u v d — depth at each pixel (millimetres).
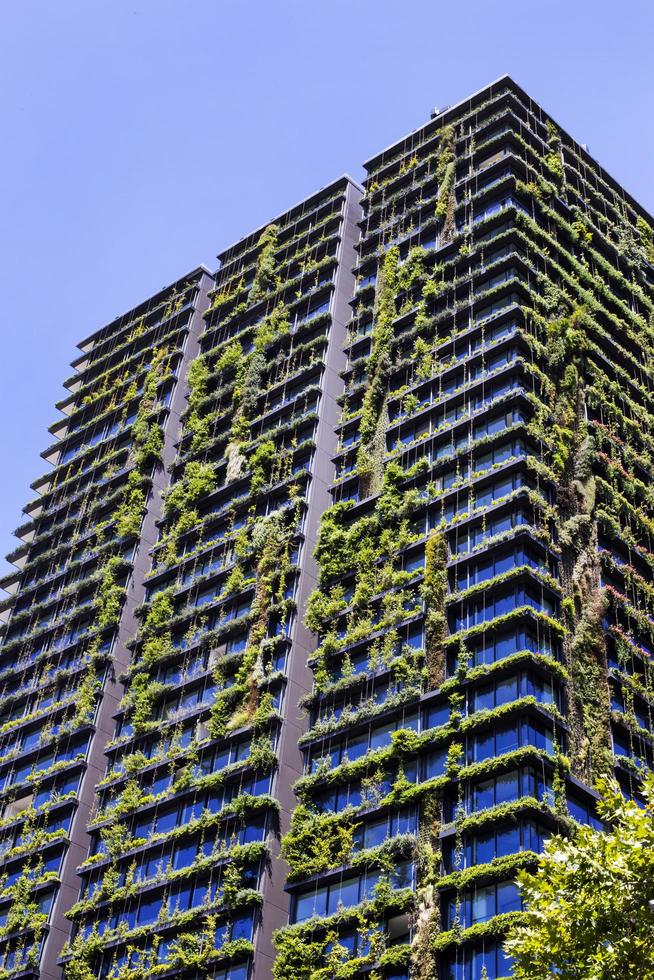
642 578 71375
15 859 82375
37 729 91375
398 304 89125
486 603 64875
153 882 70500
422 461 75062
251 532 84250
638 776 60812
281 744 70188
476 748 59344
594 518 70312
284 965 59250
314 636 76000
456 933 52938
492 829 55625
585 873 35469
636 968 33344
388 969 55250
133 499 99750
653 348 89500
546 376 76125
